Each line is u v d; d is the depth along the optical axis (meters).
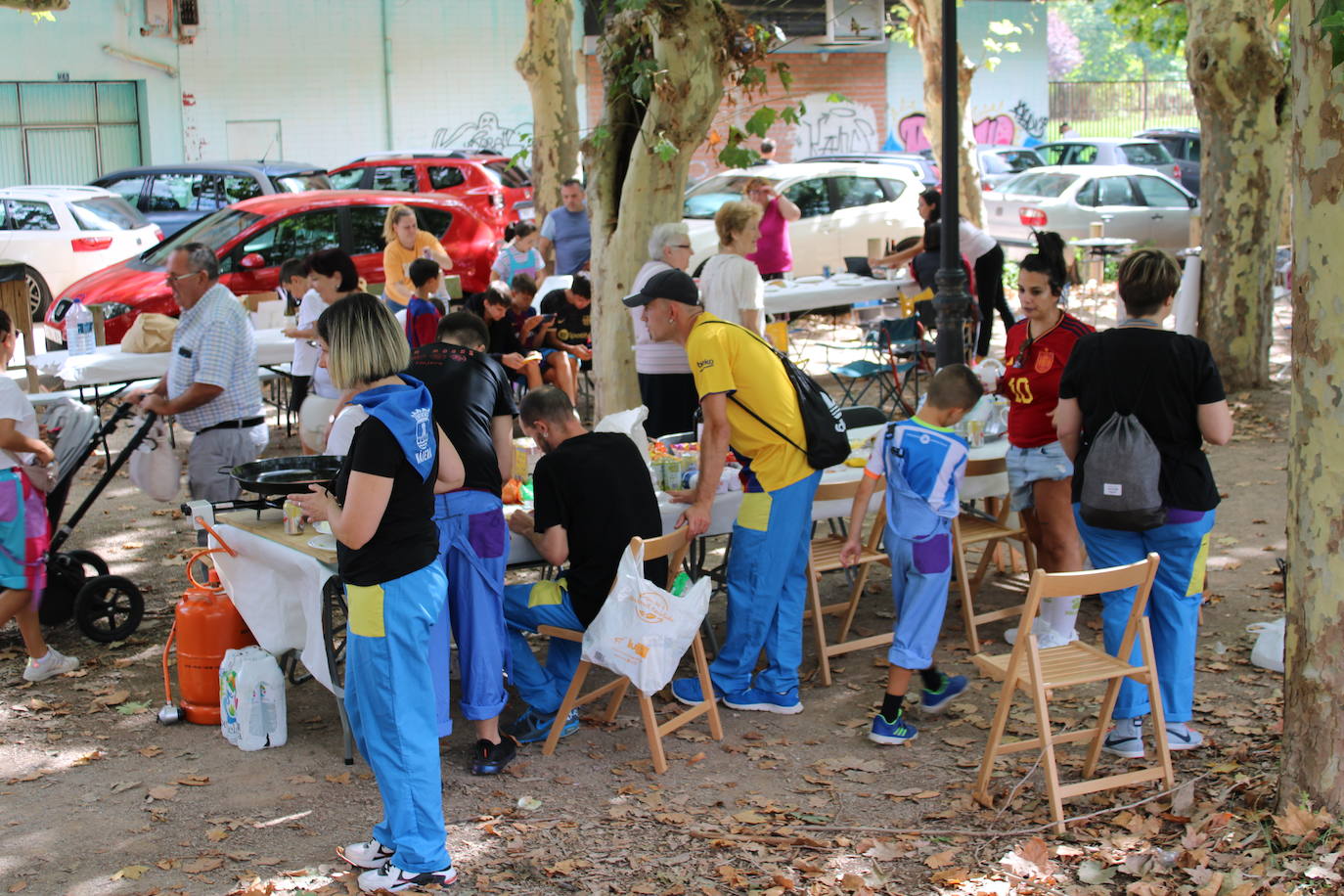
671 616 4.94
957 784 4.90
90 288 12.90
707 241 15.59
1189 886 4.03
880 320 10.98
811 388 5.40
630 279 8.83
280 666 5.45
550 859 4.39
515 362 9.46
